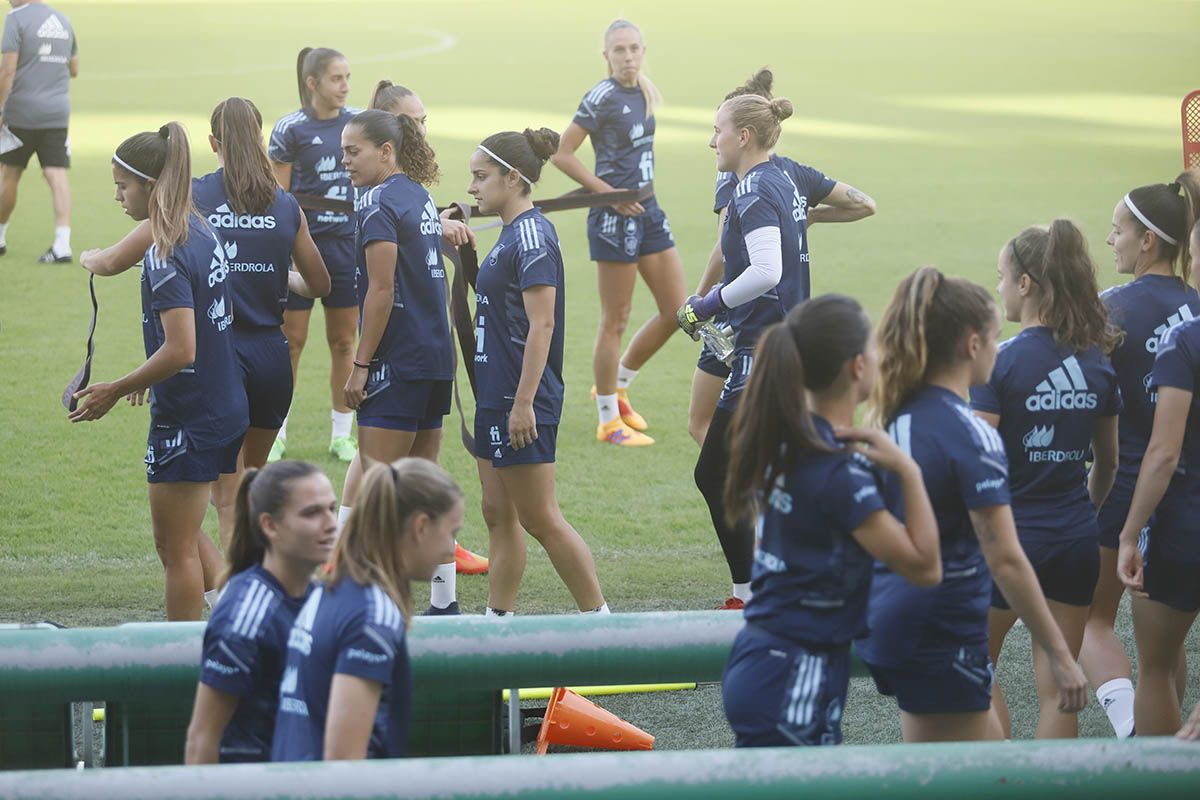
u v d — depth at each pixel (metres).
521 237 20.80
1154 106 89.62
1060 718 16.80
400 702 12.30
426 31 125.06
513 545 22.03
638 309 45.69
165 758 16.11
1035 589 13.48
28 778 11.60
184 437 20.06
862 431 12.41
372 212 21.77
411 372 22.33
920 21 138.12
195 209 20.06
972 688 14.00
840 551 12.27
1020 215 58.22
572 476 30.91
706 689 20.67
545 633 15.66
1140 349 17.88
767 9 147.62
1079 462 16.36
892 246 53.00
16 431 32.50
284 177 30.33
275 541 12.99
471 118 78.81
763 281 21.20
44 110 46.94
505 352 21.11
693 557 26.34
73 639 15.12
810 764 11.93
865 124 82.00
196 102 83.88
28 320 41.47
